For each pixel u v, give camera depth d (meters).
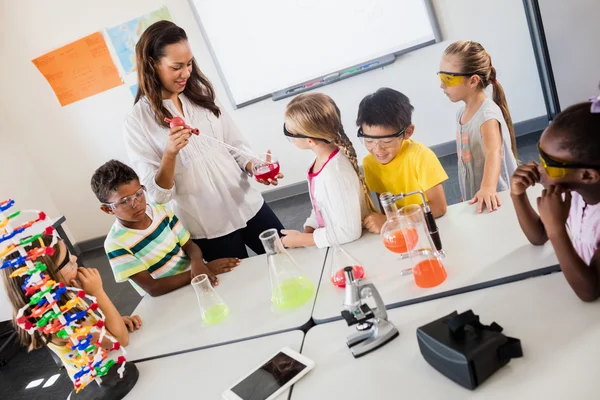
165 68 1.61
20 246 1.03
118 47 3.88
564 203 0.94
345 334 1.09
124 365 1.18
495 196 1.50
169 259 1.71
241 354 1.14
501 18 3.47
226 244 1.92
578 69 3.36
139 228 1.64
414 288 1.17
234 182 1.91
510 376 0.83
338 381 0.95
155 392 1.10
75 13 3.81
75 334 1.08
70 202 4.48
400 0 3.51
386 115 1.45
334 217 1.47
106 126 4.17
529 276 1.09
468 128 1.86
